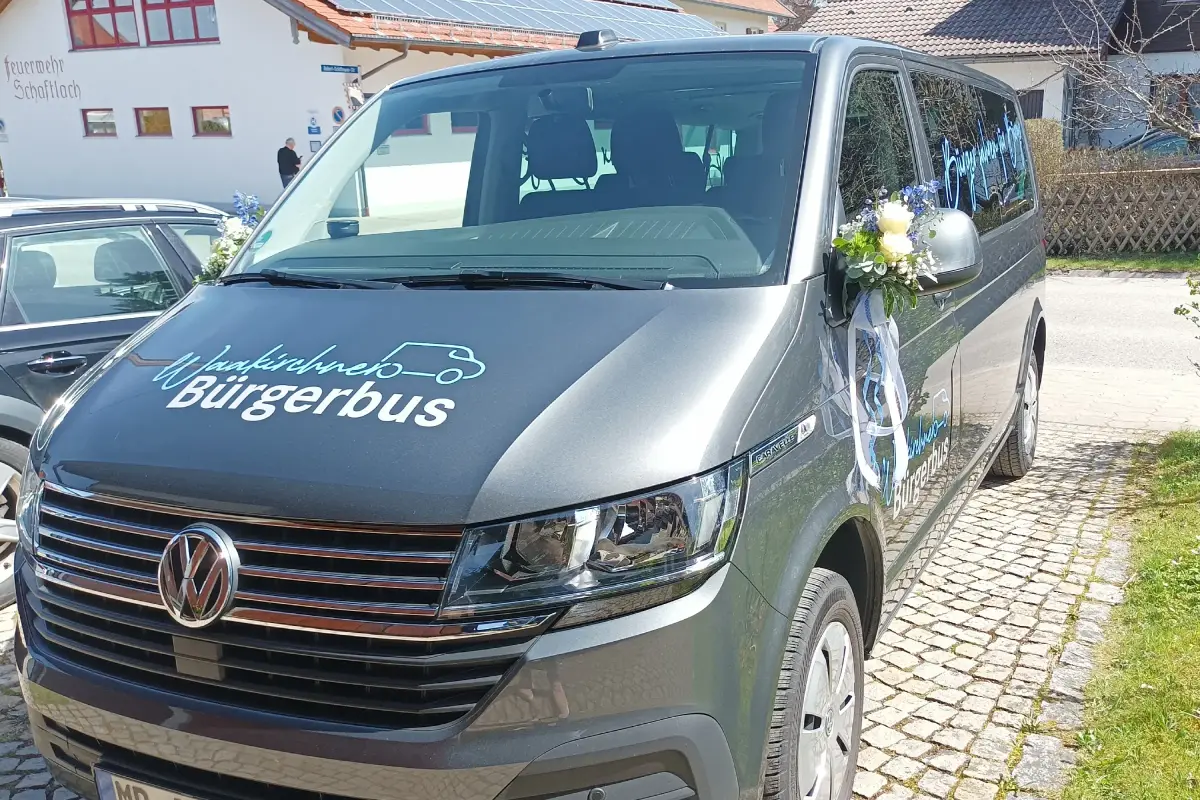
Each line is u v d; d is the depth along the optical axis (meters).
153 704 2.21
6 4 22.27
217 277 3.38
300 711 2.10
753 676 2.23
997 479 5.96
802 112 3.03
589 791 2.02
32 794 3.24
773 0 38.19
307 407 2.32
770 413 2.34
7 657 4.18
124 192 22.41
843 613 2.73
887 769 3.17
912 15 28.89
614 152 3.19
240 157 20.62
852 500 2.68
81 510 2.37
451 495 2.04
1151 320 11.03
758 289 2.55
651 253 2.79
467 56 18.48
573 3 21.16
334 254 3.23
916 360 3.29
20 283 4.70
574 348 2.38
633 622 2.03
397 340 2.51
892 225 2.68
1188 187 15.11
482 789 1.98
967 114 4.54
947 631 4.06
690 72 3.34
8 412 4.51
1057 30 25.41
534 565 2.01
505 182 3.34
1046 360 9.37
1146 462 6.11
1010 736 3.31
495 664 2.00
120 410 2.52
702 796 2.11
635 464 2.10
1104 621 4.06
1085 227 15.88
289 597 2.08
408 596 2.02
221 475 2.20
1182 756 3.08
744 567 2.20
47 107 22.83
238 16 19.67
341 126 3.93
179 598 2.15
